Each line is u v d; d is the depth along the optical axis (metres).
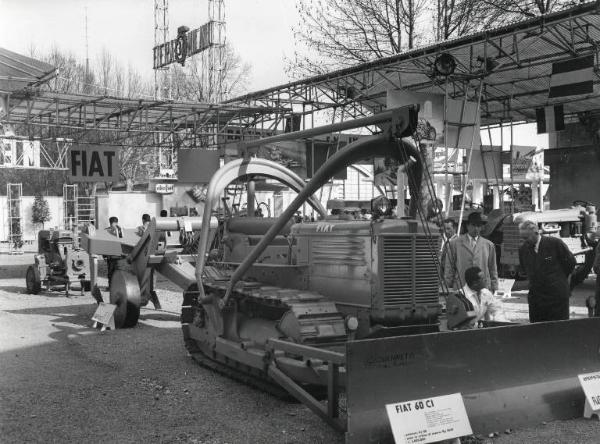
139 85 30.73
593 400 5.12
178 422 5.11
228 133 22.53
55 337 8.79
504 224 13.23
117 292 9.70
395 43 21.53
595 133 19.03
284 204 22.64
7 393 5.94
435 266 5.46
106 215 24.73
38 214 37.75
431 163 13.17
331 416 4.54
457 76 14.10
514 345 4.88
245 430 4.90
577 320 5.25
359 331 5.36
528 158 19.53
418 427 4.20
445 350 4.48
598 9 10.91
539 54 14.73
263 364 5.56
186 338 7.47
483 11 19.64
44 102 19.02
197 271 6.84
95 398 5.79
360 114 18.45
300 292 5.82
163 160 33.66
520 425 4.81
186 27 27.06
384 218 5.39
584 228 13.74
